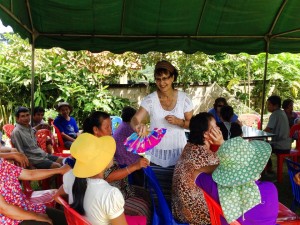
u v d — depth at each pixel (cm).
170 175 285
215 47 553
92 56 877
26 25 441
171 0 444
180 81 920
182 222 242
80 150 179
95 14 460
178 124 279
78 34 515
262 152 183
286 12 482
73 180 197
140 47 543
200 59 904
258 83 996
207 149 231
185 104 290
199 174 203
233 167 184
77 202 181
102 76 887
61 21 474
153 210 260
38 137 460
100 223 177
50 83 816
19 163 307
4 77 799
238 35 538
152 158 290
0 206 213
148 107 288
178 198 235
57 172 261
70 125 558
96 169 178
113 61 891
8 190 230
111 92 893
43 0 419
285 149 480
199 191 228
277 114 482
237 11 476
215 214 195
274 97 499
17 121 400
